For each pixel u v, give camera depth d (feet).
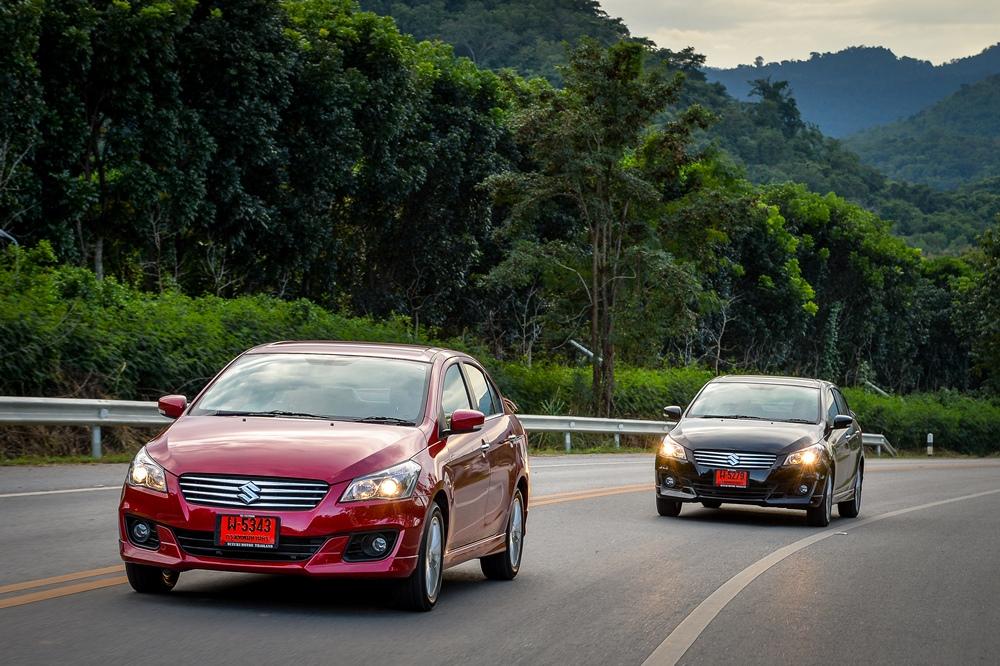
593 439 144.05
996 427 260.83
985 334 289.33
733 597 35.09
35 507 47.80
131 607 28.19
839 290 314.76
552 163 156.04
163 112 120.98
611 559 42.57
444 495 30.40
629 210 160.86
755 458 57.00
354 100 147.95
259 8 134.62
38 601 28.53
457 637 27.09
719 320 256.32
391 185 157.79
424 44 179.63
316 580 33.83
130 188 117.60
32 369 78.59
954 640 30.12
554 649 26.48
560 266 156.87
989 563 46.55
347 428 30.01
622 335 153.69
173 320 95.96
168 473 28.02
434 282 174.29
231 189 130.52
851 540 53.01
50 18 111.14
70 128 114.32
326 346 34.32
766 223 270.46
